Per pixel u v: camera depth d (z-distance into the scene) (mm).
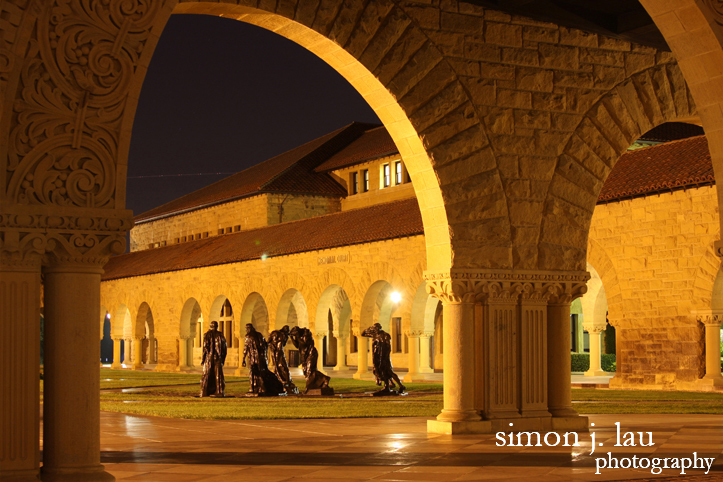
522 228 12406
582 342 40312
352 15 11117
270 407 17859
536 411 12375
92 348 7934
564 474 8555
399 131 11992
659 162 25578
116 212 8000
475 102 12062
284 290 37031
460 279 11953
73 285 7879
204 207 56219
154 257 50125
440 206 11961
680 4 8859
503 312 12234
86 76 7934
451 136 11914
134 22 8117
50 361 7855
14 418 7633
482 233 12125
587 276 12789
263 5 10367
